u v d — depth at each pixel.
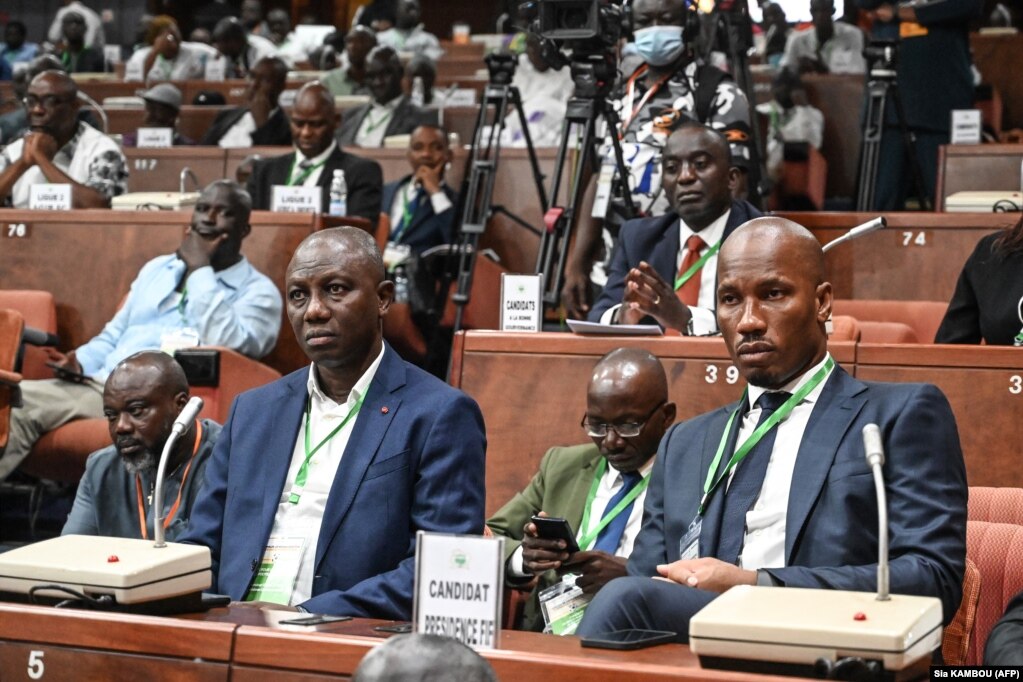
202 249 8.09
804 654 3.05
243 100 16.03
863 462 4.04
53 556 3.81
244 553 4.59
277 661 3.44
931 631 3.21
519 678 3.21
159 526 3.96
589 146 8.46
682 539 4.23
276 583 4.54
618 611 3.60
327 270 4.63
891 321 7.63
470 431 4.70
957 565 3.91
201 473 5.71
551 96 13.11
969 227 8.09
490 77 9.67
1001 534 4.68
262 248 8.61
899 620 3.10
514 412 6.09
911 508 3.96
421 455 4.62
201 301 7.89
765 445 4.20
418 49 19.62
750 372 4.19
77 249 8.96
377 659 2.30
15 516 8.67
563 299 8.26
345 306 4.62
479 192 10.56
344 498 4.57
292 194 9.29
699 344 5.88
